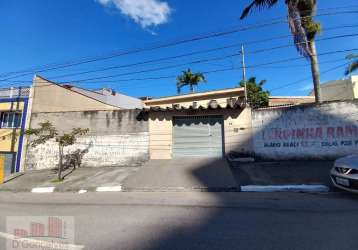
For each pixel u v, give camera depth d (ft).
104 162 42.22
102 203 22.31
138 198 23.73
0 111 49.78
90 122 43.65
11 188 33.60
